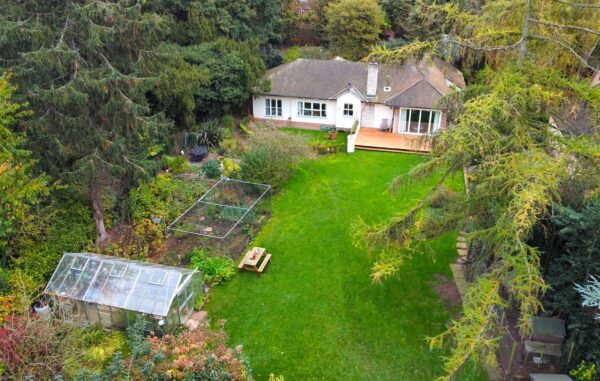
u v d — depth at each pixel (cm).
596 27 1694
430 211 1823
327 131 3669
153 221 2258
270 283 1966
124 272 1684
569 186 1520
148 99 2827
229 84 3378
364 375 1530
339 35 4756
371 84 3478
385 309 1816
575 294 1480
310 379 1520
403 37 4981
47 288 1677
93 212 2078
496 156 1326
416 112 3450
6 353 1209
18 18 1697
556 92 1462
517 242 1205
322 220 2427
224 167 2823
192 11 3797
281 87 3706
